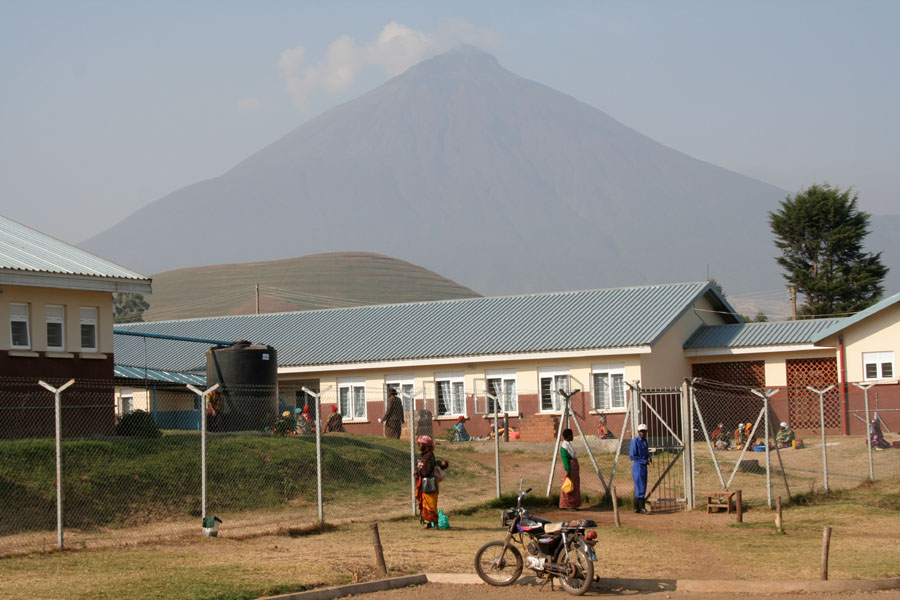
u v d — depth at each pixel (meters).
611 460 31.77
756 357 39.84
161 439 23.11
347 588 13.42
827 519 20.80
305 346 44.91
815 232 65.81
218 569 14.33
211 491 21.02
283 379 43.75
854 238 64.94
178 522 19.27
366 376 42.12
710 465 30.19
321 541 17.64
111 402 25.83
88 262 26.84
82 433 24.86
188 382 37.34
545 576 13.95
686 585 13.84
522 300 45.59
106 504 19.02
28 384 23.92
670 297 41.50
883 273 65.31
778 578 14.13
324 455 24.94
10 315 23.92
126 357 45.91
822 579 13.81
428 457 19.61
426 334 43.25
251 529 18.80
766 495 24.55
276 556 15.73
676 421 38.09
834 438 35.25
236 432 27.56
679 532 19.25
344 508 21.98
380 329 45.38
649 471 29.48
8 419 23.30
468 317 44.53
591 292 44.56
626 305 41.62
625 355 37.19
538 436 36.91
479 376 40.00
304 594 12.94
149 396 37.53
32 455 19.67
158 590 12.68
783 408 38.91
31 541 16.56
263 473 22.67
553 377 38.69
